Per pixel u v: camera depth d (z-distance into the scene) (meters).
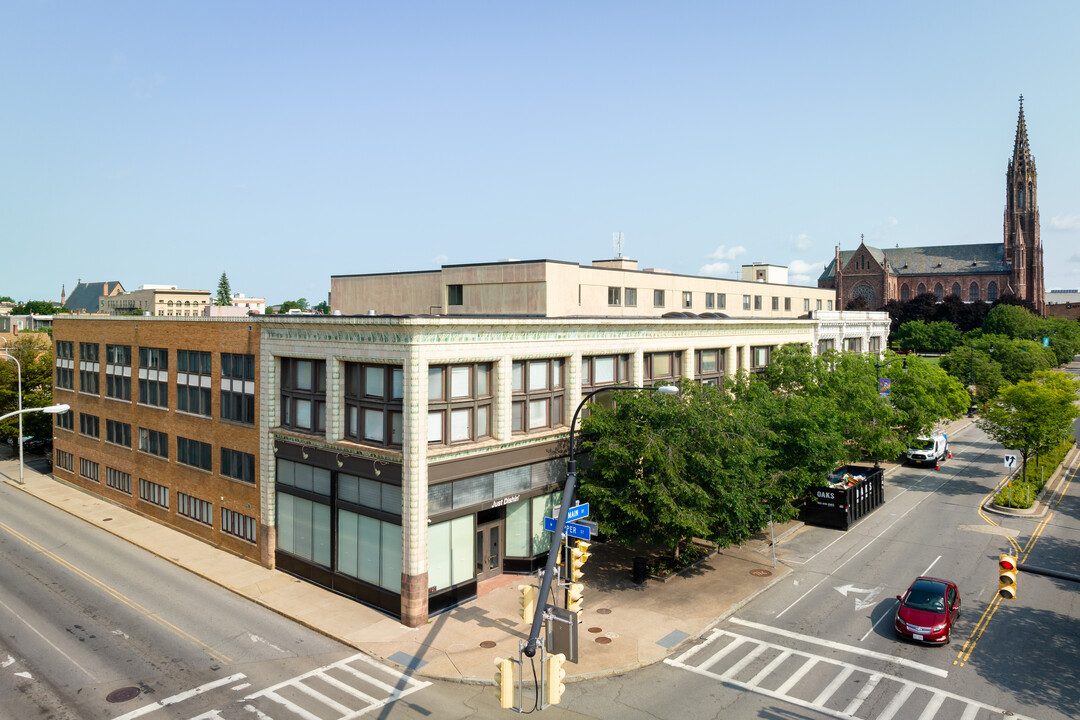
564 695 20.66
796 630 25.05
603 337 33.56
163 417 39.25
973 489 47.12
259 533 32.56
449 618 26.22
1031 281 168.75
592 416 30.84
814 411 34.38
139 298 193.00
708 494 28.22
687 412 29.12
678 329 38.47
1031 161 167.75
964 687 20.81
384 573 26.98
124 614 26.95
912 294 176.50
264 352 31.61
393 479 26.08
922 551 33.84
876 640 24.16
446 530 26.98
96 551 35.03
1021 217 168.62
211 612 27.25
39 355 62.50
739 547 34.56
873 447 42.09
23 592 29.09
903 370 51.62
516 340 29.11
